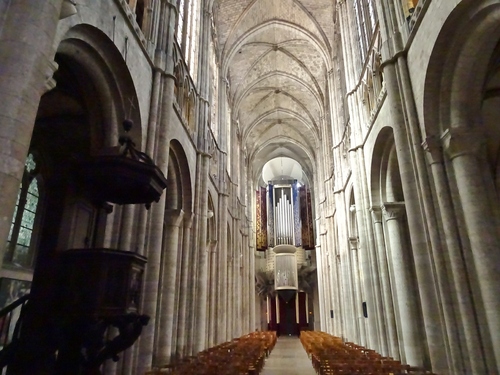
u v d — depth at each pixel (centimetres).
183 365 939
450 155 834
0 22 464
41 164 1286
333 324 2631
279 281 3812
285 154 4322
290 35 2638
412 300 1182
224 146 2341
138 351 925
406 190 936
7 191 415
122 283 571
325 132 2862
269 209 4475
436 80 866
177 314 1380
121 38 855
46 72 524
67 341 572
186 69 1478
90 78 829
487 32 748
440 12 796
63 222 647
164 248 1316
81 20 681
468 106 843
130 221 904
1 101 430
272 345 2352
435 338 834
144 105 1008
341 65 2166
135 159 636
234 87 2964
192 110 1617
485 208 764
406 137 971
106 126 880
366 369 845
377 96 1285
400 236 1264
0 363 578
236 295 2614
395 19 1081
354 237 1889
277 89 3222
